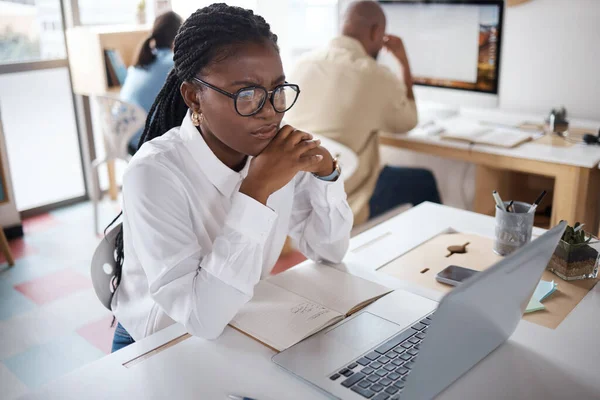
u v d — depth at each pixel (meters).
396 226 1.53
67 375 0.94
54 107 3.79
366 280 1.22
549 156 2.32
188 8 3.50
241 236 1.03
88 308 2.61
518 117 2.88
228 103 1.02
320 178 1.23
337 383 0.89
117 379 0.93
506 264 0.80
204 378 0.93
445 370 0.86
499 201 1.32
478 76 2.79
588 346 1.01
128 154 3.25
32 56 3.63
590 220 2.41
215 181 1.14
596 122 2.74
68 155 3.91
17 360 2.25
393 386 0.88
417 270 1.29
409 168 3.10
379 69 2.61
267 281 1.22
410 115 2.67
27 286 2.81
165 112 1.28
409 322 1.05
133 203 1.07
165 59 3.14
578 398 0.88
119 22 3.97
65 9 3.69
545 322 1.08
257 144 1.07
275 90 1.03
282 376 0.93
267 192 1.06
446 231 1.51
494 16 2.66
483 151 2.46
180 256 1.06
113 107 3.14
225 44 0.99
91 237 3.35
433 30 2.86
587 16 2.64
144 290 1.22
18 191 3.76
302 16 3.65
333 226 1.28
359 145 2.60
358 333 1.02
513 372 0.94
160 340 1.04
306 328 1.03
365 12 2.66
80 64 3.54
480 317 0.85
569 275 1.23
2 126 3.21
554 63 2.80
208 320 1.01
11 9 3.47
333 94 2.60
